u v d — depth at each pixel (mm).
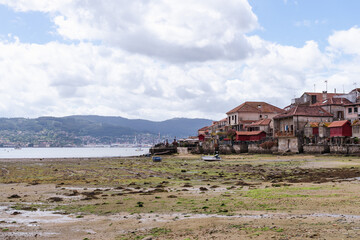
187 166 62500
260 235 12867
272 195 22797
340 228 13102
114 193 28484
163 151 126625
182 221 16516
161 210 20109
